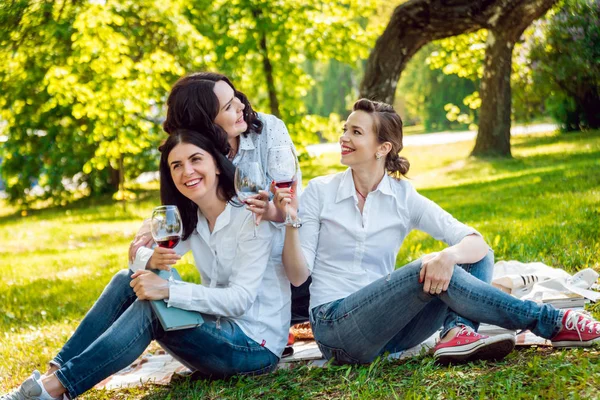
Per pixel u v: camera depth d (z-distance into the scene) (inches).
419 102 1446.9
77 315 255.6
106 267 386.9
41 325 245.3
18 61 474.0
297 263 140.0
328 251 147.2
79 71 488.4
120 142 547.2
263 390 131.7
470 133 1179.9
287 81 728.3
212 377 142.1
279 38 660.7
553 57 701.3
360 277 145.4
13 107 577.9
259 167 131.6
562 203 336.8
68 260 437.1
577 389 111.9
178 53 526.9
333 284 144.9
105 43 449.4
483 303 130.8
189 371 153.8
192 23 658.2
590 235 243.3
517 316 131.4
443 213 145.6
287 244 138.9
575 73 699.4
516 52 709.9
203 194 137.3
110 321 139.6
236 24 653.9
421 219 146.9
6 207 916.6
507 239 259.6
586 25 666.2
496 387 117.6
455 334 131.7
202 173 136.7
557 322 131.0
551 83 722.2
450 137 1121.4
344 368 138.5
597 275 174.9
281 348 144.9
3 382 174.2
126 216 673.6
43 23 451.5
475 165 650.8
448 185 569.9
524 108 787.4
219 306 133.0
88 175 842.8
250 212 137.7
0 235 633.6
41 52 474.0
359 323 134.6
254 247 137.9
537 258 223.0
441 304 142.3
